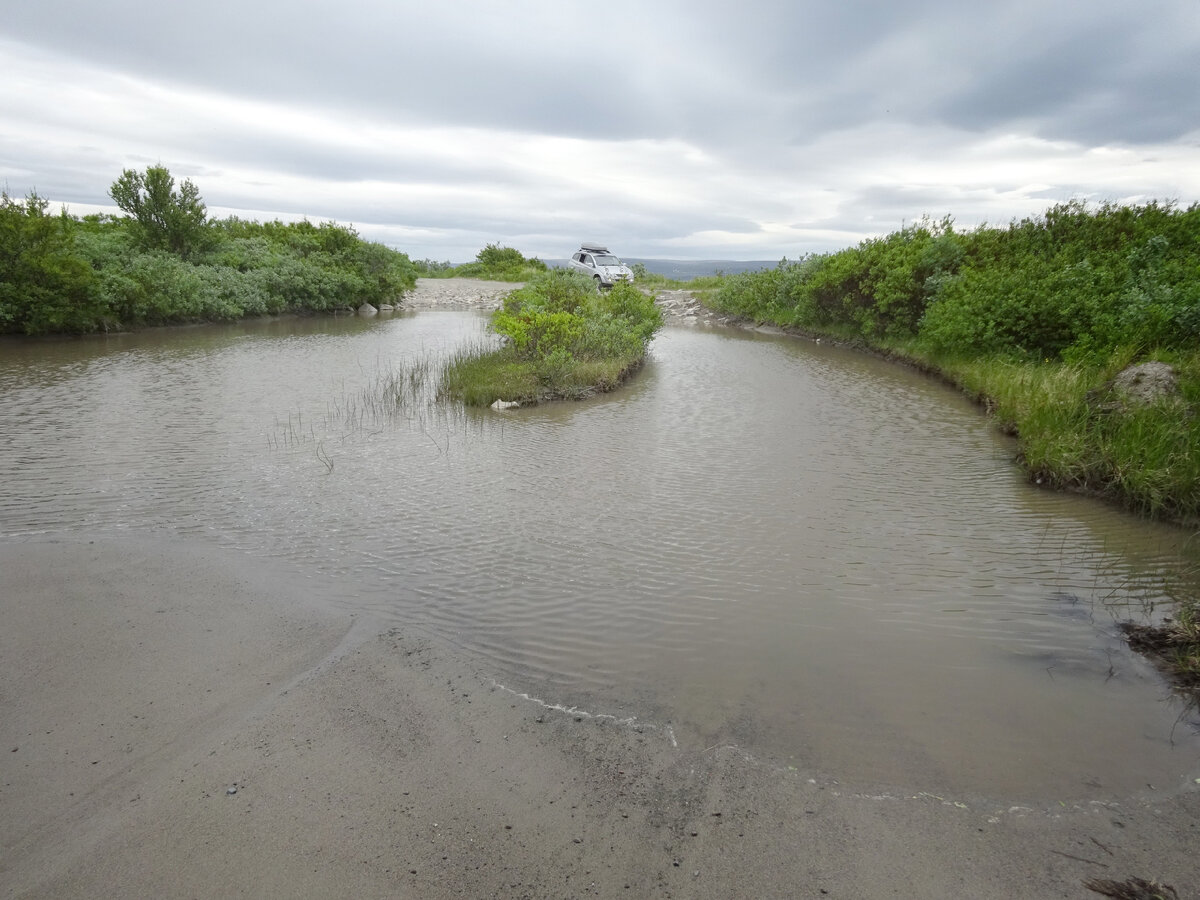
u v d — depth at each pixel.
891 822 3.17
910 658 4.57
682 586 5.60
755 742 3.75
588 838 3.08
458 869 2.91
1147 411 7.93
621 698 4.14
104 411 10.91
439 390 12.60
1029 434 9.09
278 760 3.57
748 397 12.84
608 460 8.95
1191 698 4.09
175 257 24.30
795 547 6.34
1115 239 15.92
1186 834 3.09
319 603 5.27
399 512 7.12
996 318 13.54
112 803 3.27
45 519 6.79
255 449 9.17
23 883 2.84
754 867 2.93
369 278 29.20
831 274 20.39
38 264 17.22
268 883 2.84
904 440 9.88
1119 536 6.53
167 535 6.47
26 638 4.69
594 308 18.48
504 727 3.86
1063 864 2.94
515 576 5.75
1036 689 4.21
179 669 4.37
